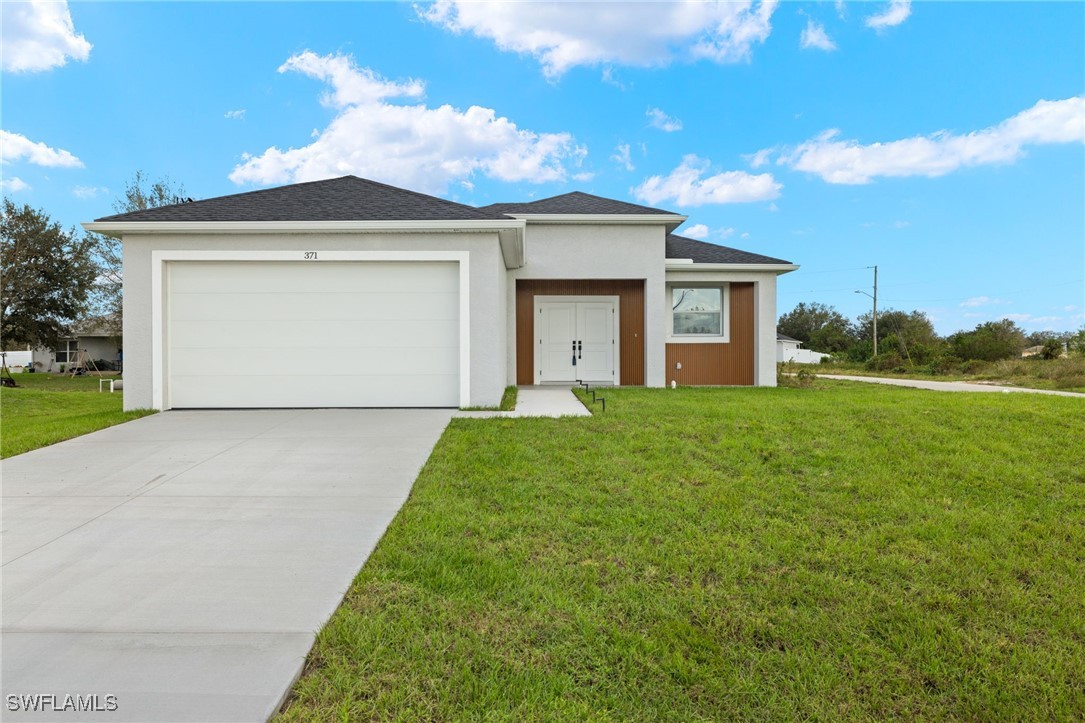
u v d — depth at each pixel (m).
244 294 8.05
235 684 1.98
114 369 33.72
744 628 2.44
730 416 7.35
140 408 7.86
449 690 1.99
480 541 3.36
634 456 5.29
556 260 11.91
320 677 2.06
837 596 2.73
